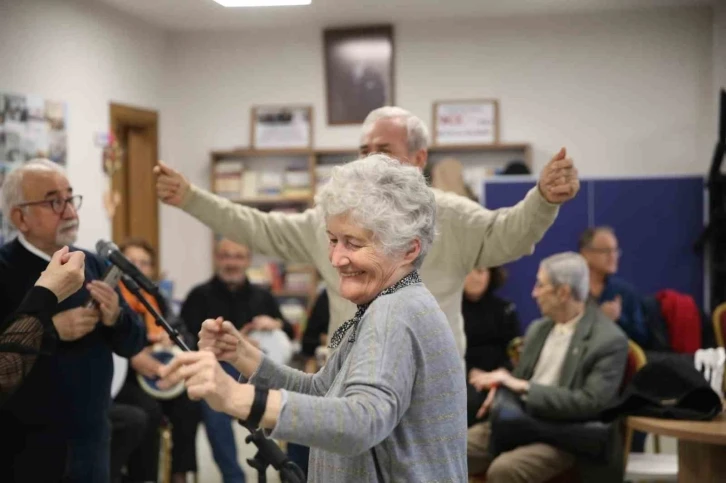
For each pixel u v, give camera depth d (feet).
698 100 20.40
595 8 20.21
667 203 18.88
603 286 14.71
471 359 13.07
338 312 7.57
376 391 3.93
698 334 14.79
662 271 18.94
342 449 3.79
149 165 20.62
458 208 7.29
